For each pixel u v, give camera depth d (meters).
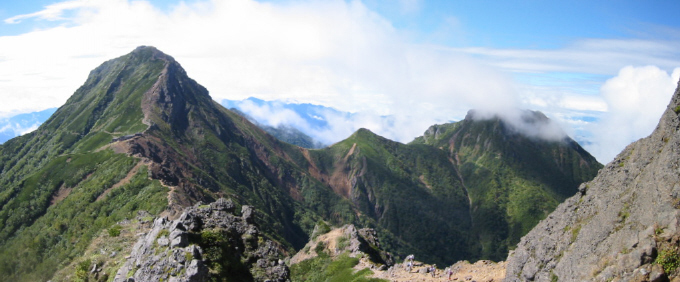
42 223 181.88
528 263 44.62
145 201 168.88
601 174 42.94
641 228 34.09
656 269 31.61
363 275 71.44
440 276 59.66
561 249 41.19
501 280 50.44
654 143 37.81
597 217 38.75
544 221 46.84
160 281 50.84
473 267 59.53
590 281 35.31
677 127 35.94
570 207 43.88
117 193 184.38
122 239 70.81
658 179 34.78
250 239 64.88
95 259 66.06
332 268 85.44
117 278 56.28
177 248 54.09
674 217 32.44
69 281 63.72
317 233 108.75
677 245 31.52
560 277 39.16
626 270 33.09
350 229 99.12
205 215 66.88
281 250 131.38
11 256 160.25
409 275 64.12
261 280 59.16
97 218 170.88
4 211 195.25
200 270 51.56
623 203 37.06
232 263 58.03
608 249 35.62
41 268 149.00
